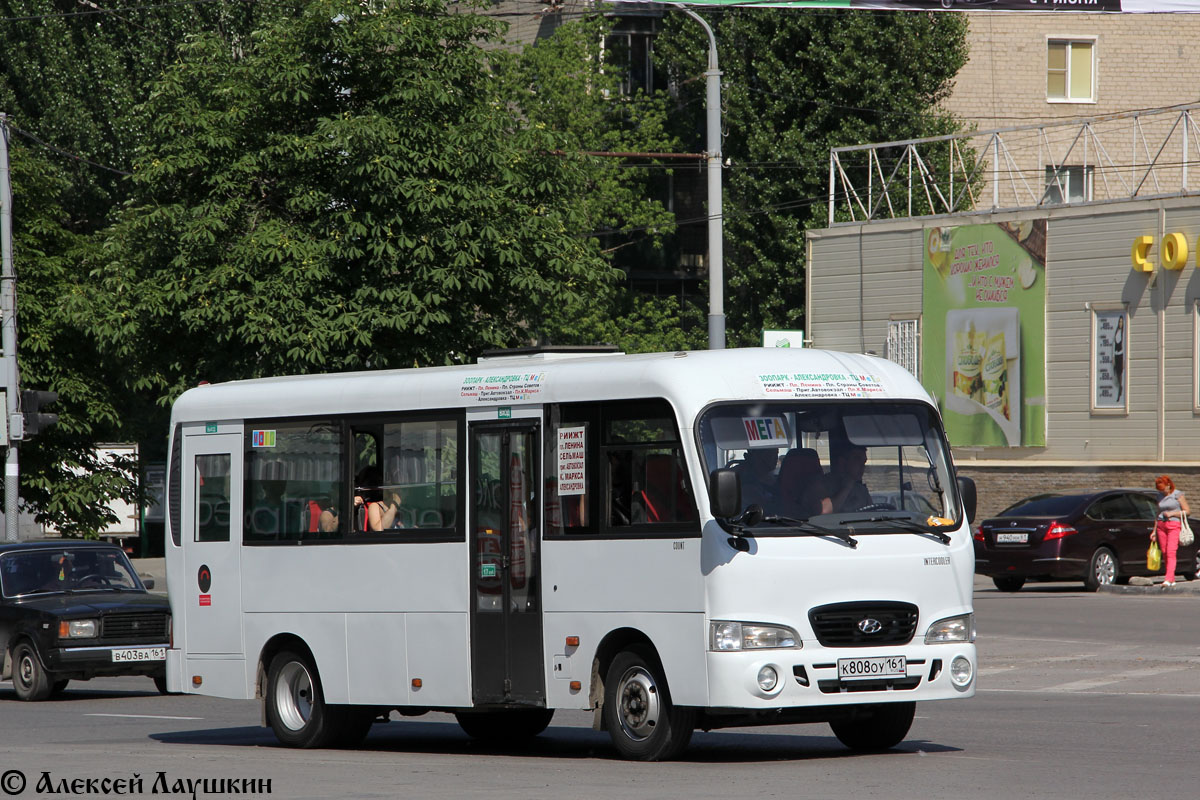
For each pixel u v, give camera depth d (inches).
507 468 1477.6
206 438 1748.3
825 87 5880.9
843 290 5044.3
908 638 1346.0
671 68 6235.2
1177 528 3260.3
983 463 4621.1
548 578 1430.9
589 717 1952.5
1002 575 3432.6
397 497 1567.4
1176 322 4202.8
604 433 1408.7
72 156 5216.5
